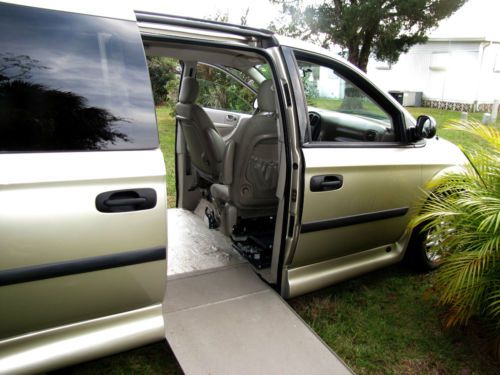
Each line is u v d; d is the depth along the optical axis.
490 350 2.32
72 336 1.64
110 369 2.04
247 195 2.84
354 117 2.66
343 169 2.29
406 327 2.51
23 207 1.39
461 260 2.19
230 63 3.04
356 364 2.20
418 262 3.09
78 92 1.53
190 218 3.57
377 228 2.63
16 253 1.39
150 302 1.78
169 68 7.25
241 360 1.86
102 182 1.52
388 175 2.55
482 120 10.83
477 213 2.21
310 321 2.51
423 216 2.38
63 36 1.52
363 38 9.77
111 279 1.61
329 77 2.48
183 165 3.72
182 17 2.02
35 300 1.48
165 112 8.47
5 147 1.39
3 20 1.42
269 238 2.89
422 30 9.89
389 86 16.28
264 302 2.26
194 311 2.14
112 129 1.58
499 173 2.28
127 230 1.59
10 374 1.50
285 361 1.88
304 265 2.40
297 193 2.15
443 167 2.88
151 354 2.17
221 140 3.05
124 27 1.66
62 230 1.46
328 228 2.33
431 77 15.12
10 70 1.41
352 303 2.73
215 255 2.81
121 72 1.62
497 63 14.11
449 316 2.42
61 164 1.46
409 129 2.69
